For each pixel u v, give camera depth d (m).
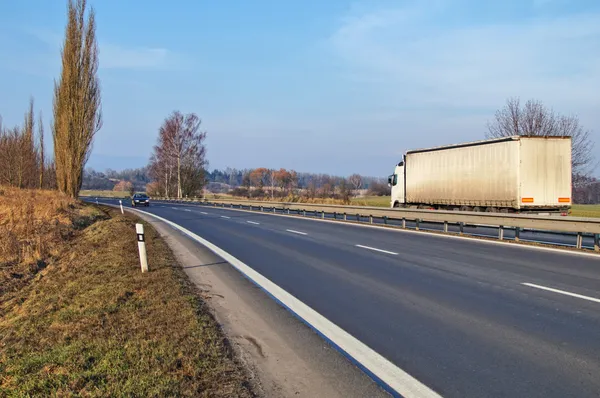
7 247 15.54
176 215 32.25
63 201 29.42
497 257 11.29
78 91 36.31
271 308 7.07
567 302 6.95
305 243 14.83
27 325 6.88
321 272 9.84
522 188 18.64
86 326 6.10
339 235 17.05
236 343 5.50
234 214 32.69
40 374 4.60
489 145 20.03
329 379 4.41
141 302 7.26
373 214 21.94
